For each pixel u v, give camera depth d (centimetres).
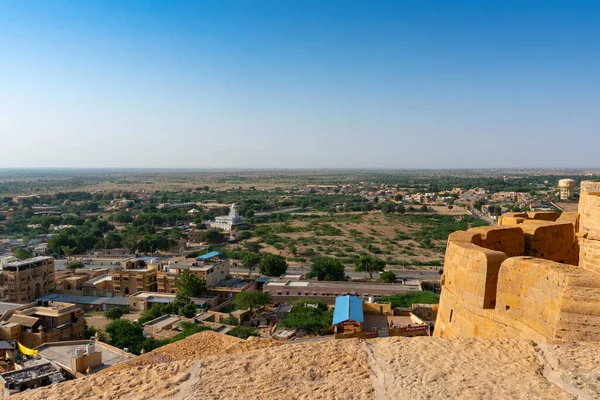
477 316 1401
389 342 1061
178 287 9969
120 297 10219
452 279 1570
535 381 854
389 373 907
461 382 857
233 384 884
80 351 4709
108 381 938
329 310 7988
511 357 960
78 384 930
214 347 1956
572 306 1085
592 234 1638
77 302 9938
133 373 966
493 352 986
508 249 1738
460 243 1556
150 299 9750
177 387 888
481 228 1766
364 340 1081
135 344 6631
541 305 1191
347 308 6962
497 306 1354
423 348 1017
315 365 953
